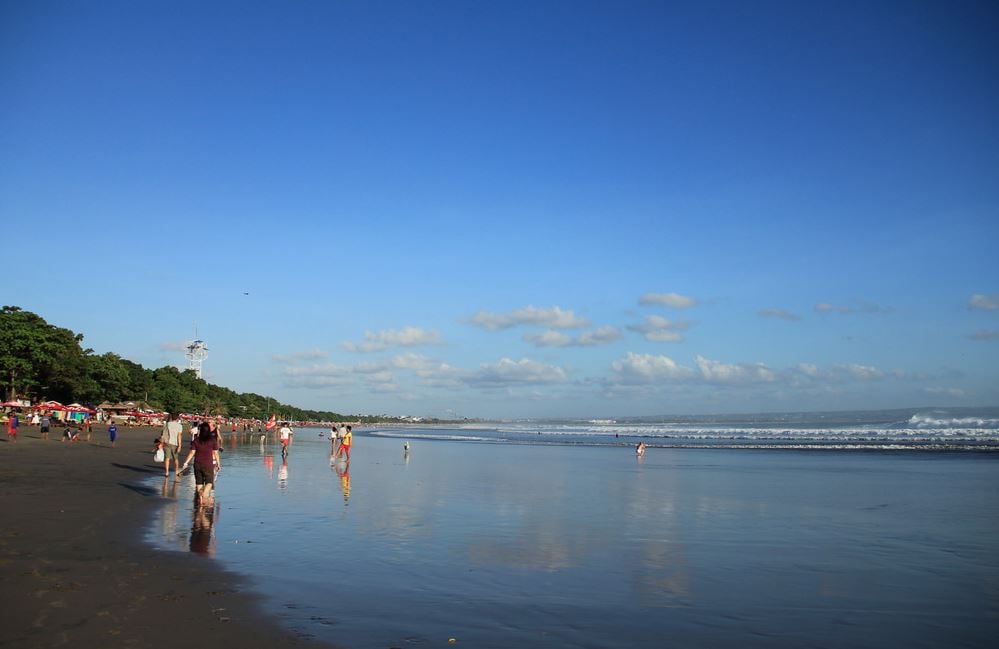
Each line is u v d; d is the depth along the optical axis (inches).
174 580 366.0
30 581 350.3
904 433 2785.4
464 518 620.4
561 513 665.0
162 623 292.8
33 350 2925.7
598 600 353.4
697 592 372.8
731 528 585.6
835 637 300.2
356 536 515.5
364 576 392.2
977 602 358.0
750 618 326.3
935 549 499.8
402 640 282.8
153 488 772.6
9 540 453.4
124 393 3895.2
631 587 380.8
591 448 2197.3
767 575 413.7
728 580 400.5
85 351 3693.4
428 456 1688.0
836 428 3548.2
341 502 710.5
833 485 970.1
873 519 645.9
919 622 323.6
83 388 3351.4
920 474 1171.3
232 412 6250.0
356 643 277.1
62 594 329.1
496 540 513.3
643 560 451.5
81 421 2669.8
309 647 270.5
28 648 255.0
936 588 386.6
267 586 362.0
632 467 1334.9
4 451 1301.7
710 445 2320.4
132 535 487.8
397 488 864.9
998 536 555.2
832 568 434.3
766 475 1145.4
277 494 769.6
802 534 559.5
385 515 625.9
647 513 671.1
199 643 269.4
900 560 460.4
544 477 1073.5
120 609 310.0
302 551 455.2
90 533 487.8
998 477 1104.8
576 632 300.0
